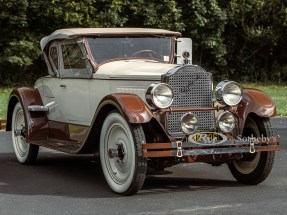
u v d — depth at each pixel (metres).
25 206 6.61
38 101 9.46
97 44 8.47
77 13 24.56
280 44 28.98
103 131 7.35
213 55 27.56
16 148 9.76
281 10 27.78
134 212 6.25
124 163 7.09
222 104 7.42
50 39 9.11
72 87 8.65
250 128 7.77
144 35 8.79
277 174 8.47
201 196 7.02
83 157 10.33
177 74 7.29
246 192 7.25
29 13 24.53
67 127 8.88
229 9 27.53
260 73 29.08
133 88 7.59
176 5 26.16
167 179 8.20
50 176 8.47
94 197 7.03
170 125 7.26
